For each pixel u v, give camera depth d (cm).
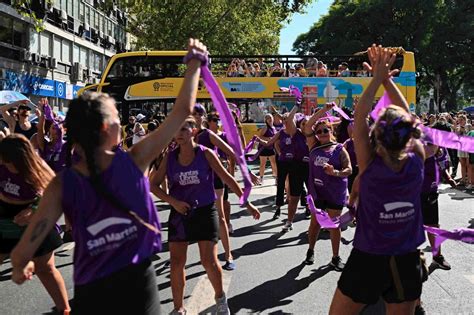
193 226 403
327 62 2166
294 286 530
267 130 1302
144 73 2014
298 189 779
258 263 615
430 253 657
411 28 4200
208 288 523
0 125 866
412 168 285
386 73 300
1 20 2498
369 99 296
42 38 2923
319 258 634
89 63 3744
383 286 289
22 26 2703
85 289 219
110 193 215
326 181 589
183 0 3017
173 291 415
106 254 218
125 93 2003
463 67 4603
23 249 213
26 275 226
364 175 289
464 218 894
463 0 4181
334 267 587
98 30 3925
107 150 224
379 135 279
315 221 598
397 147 276
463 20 4125
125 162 222
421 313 436
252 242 722
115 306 218
